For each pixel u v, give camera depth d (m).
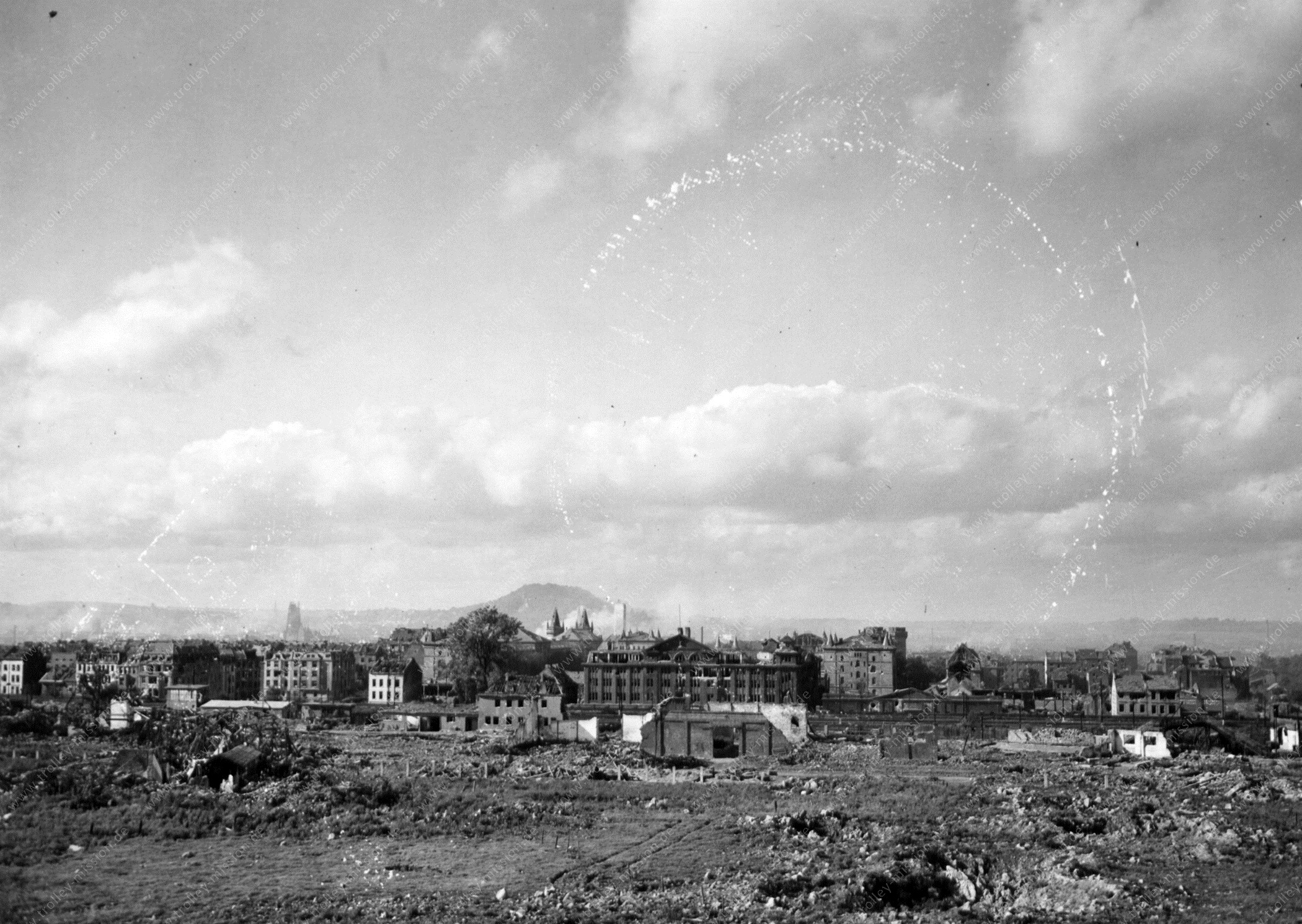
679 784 115.62
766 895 66.88
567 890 68.19
